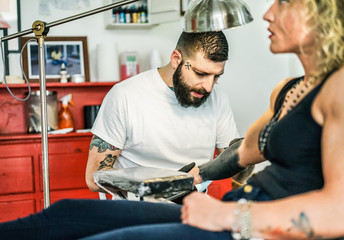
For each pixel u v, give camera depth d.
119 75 3.64
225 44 1.81
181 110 2.03
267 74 4.06
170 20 3.46
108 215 1.23
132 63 3.60
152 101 2.01
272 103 1.28
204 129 2.08
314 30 1.01
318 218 0.86
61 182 3.26
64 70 3.46
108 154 1.99
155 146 2.04
